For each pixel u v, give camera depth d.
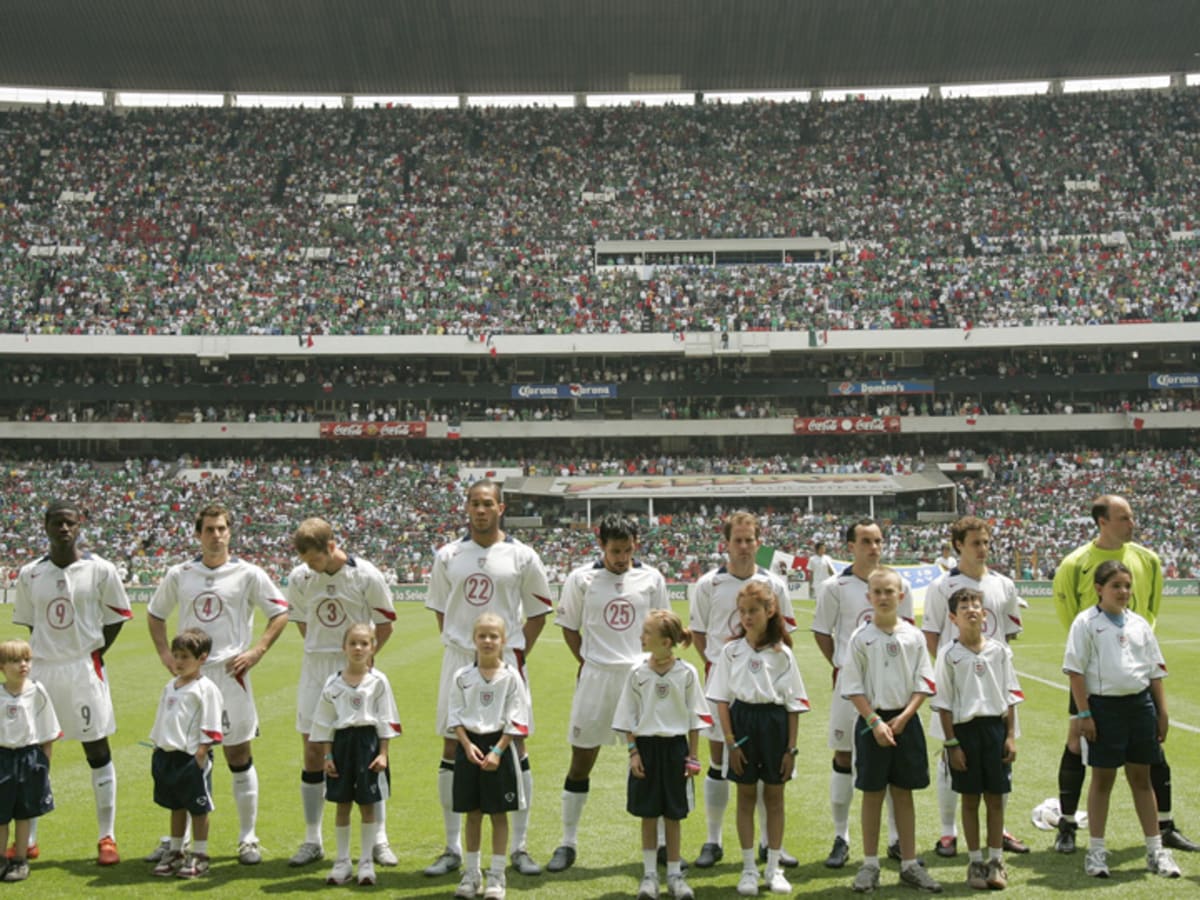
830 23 68.19
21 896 8.06
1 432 60.03
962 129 71.38
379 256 63.69
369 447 63.38
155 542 52.84
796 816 10.33
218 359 60.62
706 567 49.81
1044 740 13.50
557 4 66.31
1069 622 9.70
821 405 62.53
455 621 9.23
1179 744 13.12
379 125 73.25
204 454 62.69
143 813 10.56
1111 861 8.76
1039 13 66.88
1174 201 64.19
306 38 68.94
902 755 8.26
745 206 66.69
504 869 8.23
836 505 57.50
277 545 52.44
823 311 60.19
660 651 8.25
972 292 60.25
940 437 62.00
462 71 73.06
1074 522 52.88
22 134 69.25
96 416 61.88
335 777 8.49
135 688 19.55
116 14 66.12
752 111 74.19
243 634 9.56
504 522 57.53
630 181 69.12
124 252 62.56
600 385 61.44
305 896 8.09
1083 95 72.75
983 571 9.58
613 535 9.10
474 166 70.31
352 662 8.65
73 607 9.40
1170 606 39.19
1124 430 60.97
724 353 59.09
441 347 59.22
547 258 63.94
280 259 63.25
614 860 9.01
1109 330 57.53
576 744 9.11
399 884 8.41
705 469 60.06
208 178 68.06
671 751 8.14
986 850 9.05
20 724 8.61
